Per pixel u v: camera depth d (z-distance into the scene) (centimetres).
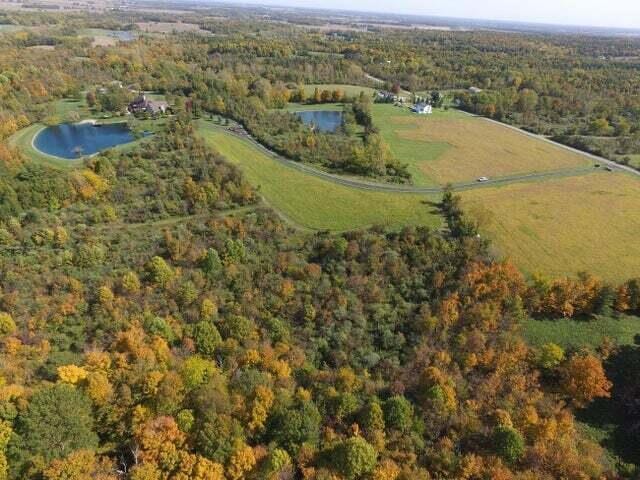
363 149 18825
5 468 6284
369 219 14888
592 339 10525
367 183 17400
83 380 7856
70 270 11788
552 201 16575
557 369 9488
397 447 7425
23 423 6625
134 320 10088
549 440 7819
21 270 11650
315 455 7094
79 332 10012
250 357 8994
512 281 11394
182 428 7175
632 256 13462
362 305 11312
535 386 9112
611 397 9244
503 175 18838
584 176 18900
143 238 13412
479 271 11738
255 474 6688
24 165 16562
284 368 8825
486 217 14475
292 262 12488
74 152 18975
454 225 14200
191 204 15125
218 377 8325
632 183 18300
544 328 10794
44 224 13712
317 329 10650
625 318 11138
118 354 8581
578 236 14388
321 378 8762
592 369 8938
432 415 8056
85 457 6450
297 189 16738
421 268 12312
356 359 9831
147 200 15275
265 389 7819
